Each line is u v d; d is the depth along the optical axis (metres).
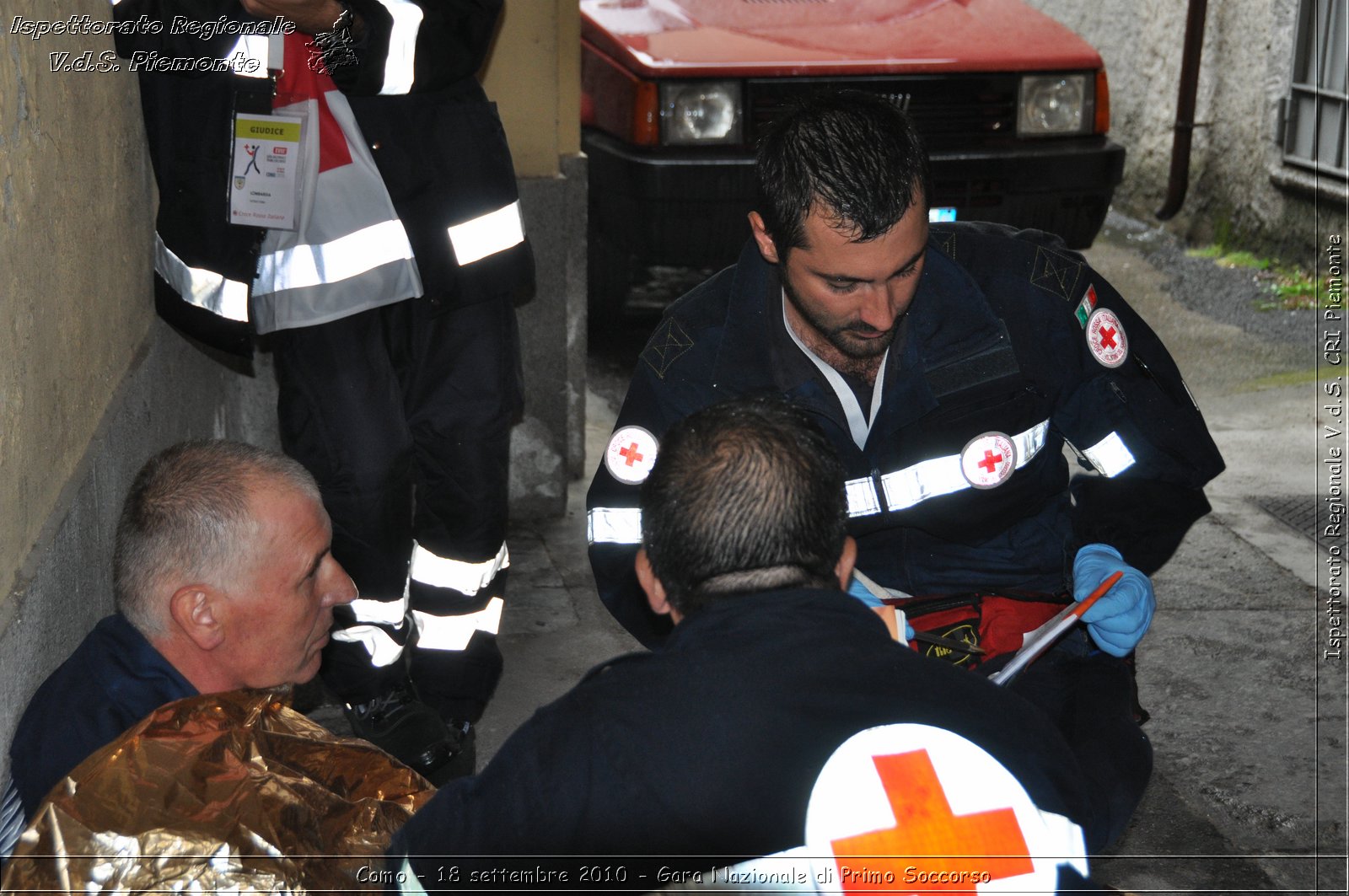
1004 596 2.18
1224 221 7.73
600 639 3.74
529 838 1.39
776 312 2.08
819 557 1.50
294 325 2.78
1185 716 3.40
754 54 5.50
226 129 2.67
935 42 5.71
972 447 2.10
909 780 1.37
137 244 3.04
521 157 4.11
